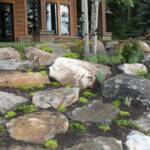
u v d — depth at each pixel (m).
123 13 19.75
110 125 4.14
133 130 4.11
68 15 15.23
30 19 13.97
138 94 4.73
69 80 5.10
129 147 3.84
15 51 6.43
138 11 15.91
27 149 3.53
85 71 5.18
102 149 3.66
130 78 5.00
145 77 5.75
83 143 3.71
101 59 6.31
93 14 7.24
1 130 3.79
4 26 13.41
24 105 4.33
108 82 4.98
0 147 3.53
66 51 7.07
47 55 6.13
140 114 4.50
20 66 5.62
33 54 6.23
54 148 3.60
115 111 4.42
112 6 19.20
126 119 4.33
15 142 3.62
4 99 4.34
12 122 3.93
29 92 4.72
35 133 3.76
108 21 19.66
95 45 6.98
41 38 12.02
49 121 3.97
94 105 4.52
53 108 4.33
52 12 14.54
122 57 6.47
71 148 3.62
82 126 4.01
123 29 17.61
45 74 5.24
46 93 4.61
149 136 4.09
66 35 14.82
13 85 4.88
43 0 13.78
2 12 13.37
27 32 13.66
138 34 15.70
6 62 5.73
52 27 14.54
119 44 8.04
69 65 5.27
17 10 13.52
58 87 4.98
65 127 3.93
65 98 4.50
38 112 4.17
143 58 6.66
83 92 4.93
